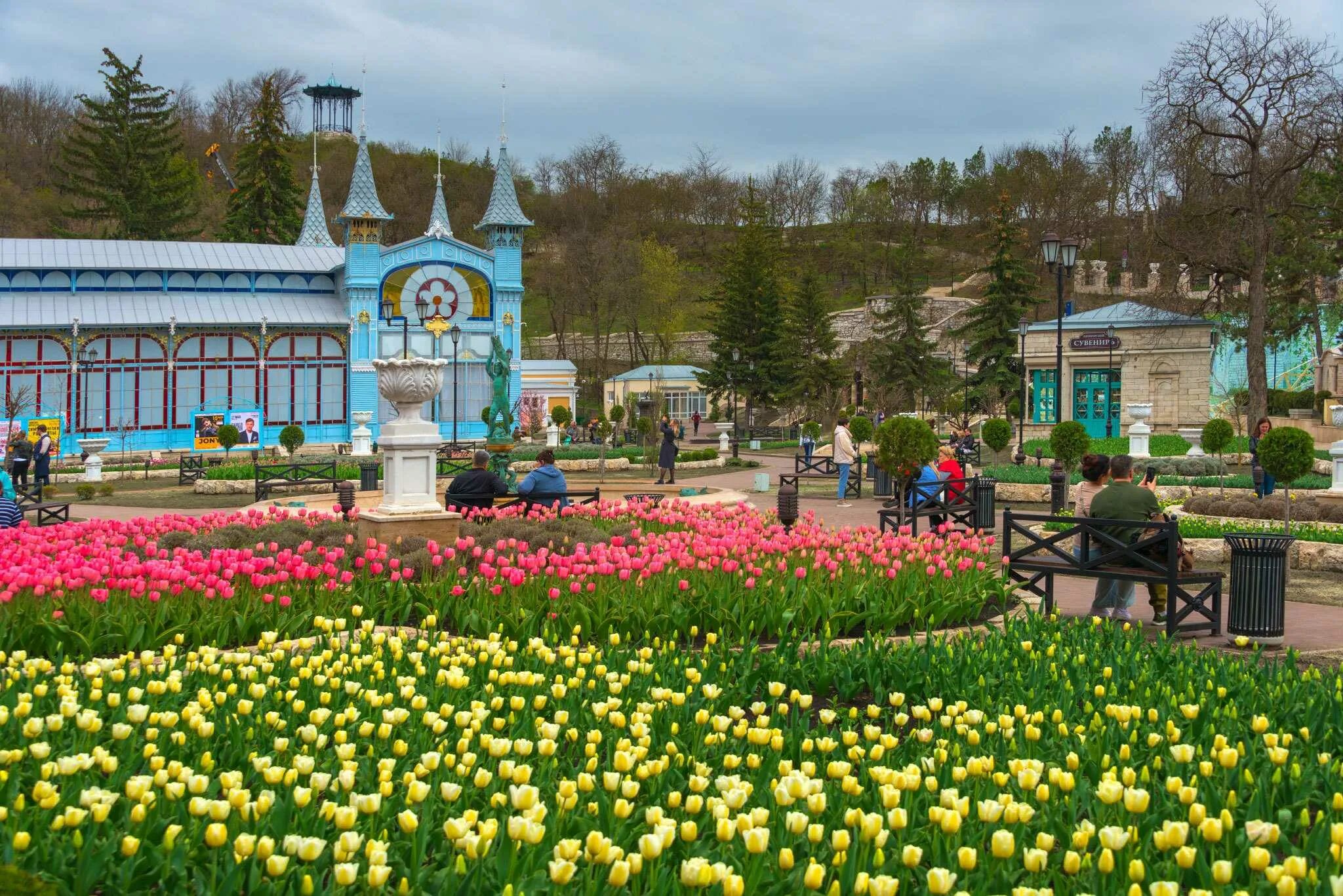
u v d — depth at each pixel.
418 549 12.83
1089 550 12.55
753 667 8.72
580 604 10.42
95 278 53.03
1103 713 7.39
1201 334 52.16
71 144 95.38
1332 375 49.22
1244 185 46.00
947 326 93.00
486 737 5.78
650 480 34.25
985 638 10.32
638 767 5.50
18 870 4.00
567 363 70.94
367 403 55.72
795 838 4.91
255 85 127.44
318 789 5.00
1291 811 5.55
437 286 56.47
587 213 118.81
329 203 115.31
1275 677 8.20
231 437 48.53
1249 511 21.08
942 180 134.12
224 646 10.00
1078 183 120.12
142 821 4.73
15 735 6.05
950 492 18.81
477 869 4.36
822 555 11.97
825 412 65.50
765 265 74.31
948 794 4.70
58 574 10.06
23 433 32.16
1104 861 4.34
